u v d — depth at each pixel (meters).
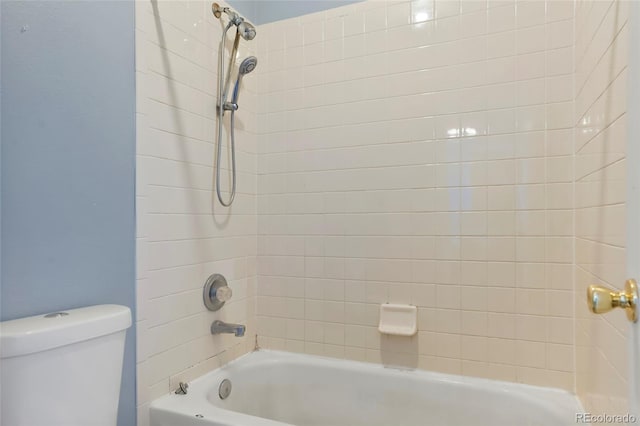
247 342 1.86
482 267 1.54
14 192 0.94
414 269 1.64
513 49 1.50
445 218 1.59
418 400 1.57
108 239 1.18
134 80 1.27
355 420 1.67
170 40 1.42
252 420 1.21
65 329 0.90
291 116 1.87
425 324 1.62
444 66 1.60
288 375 1.77
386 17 1.70
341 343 1.77
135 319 1.26
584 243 1.28
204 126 1.59
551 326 1.45
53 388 0.88
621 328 0.90
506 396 1.44
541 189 1.46
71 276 1.07
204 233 1.58
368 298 1.72
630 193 0.64
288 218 1.87
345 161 1.77
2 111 0.92
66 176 1.06
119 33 1.22
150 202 1.33
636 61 0.61
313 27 1.83
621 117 0.90
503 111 1.51
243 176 1.84
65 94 1.06
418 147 1.64
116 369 1.04
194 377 1.51
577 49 1.38
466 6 1.57
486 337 1.53
